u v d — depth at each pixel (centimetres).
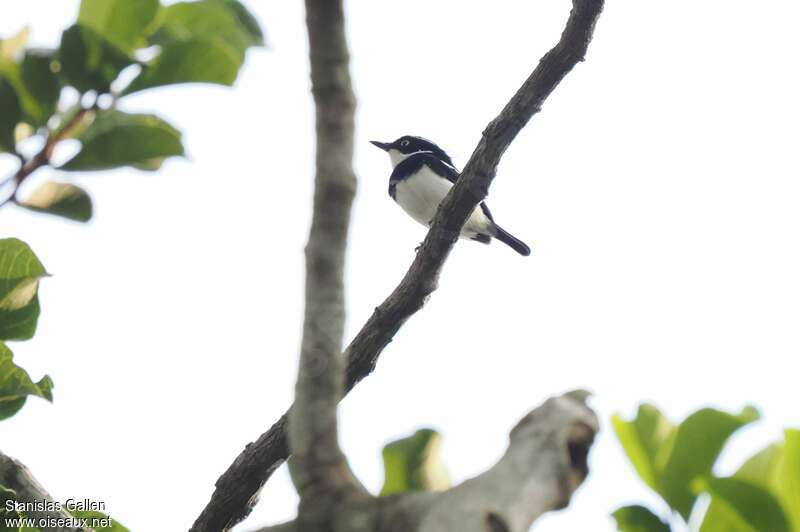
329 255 446
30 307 699
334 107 459
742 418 550
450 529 394
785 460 552
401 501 411
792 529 530
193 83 713
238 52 764
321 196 452
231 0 808
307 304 445
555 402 427
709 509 550
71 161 691
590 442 418
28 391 656
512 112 948
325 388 435
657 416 571
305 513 418
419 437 614
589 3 870
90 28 681
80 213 697
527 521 398
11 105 675
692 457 552
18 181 680
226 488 931
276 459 923
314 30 458
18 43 768
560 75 925
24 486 722
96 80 691
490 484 404
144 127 695
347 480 423
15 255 689
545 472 407
